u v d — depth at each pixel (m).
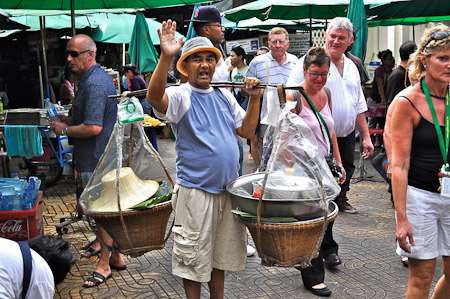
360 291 4.09
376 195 7.13
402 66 6.89
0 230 4.38
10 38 12.32
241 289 4.15
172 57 2.72
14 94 12.51
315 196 2.81
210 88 3.12
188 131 3.02
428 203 3.00
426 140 2.97
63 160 7.26
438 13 8.04
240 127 3.17
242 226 3.22
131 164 3.71
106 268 4.36
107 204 3.10
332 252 4.53
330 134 3.98
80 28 10.95
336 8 8.72
